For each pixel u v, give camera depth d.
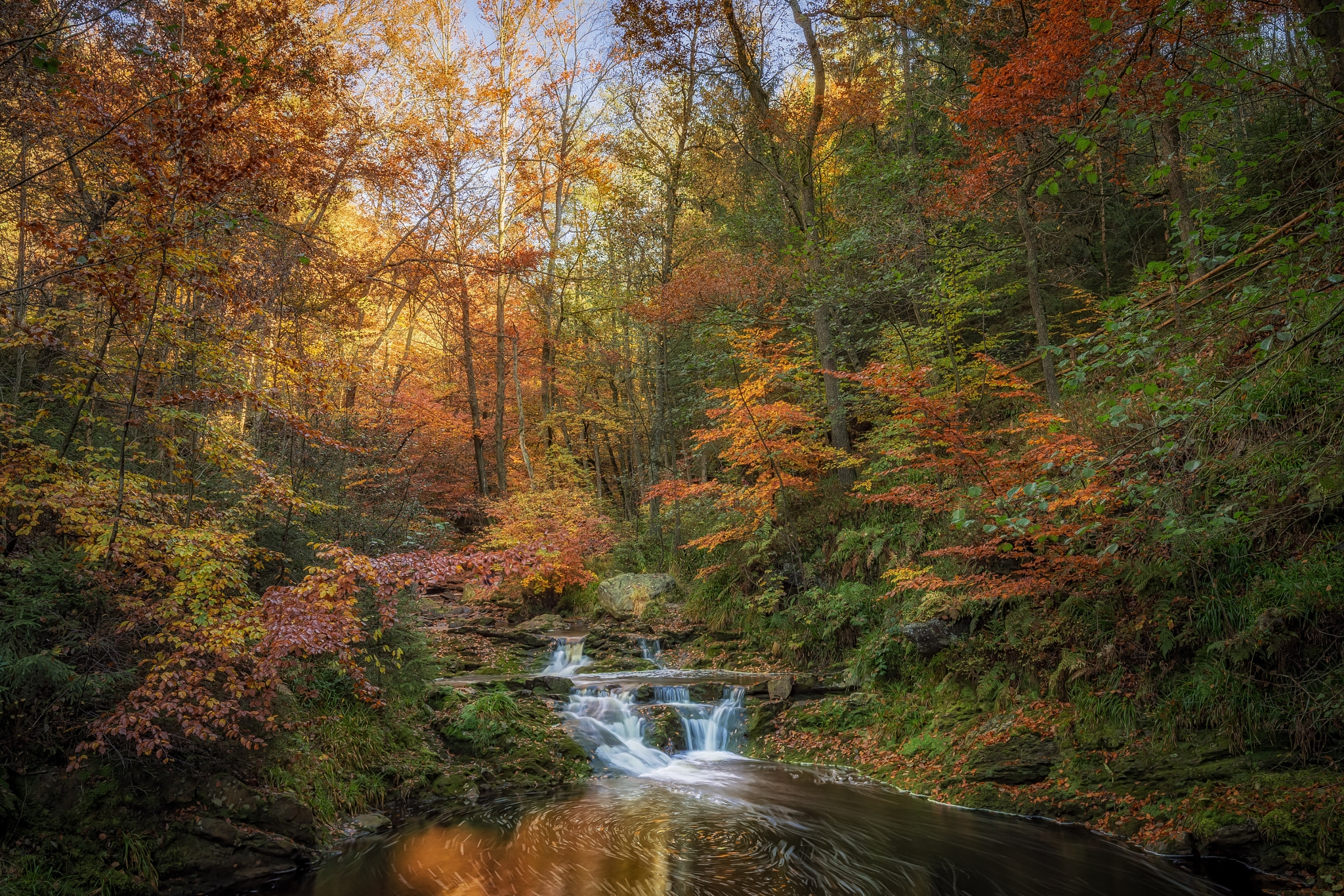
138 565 5.54
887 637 10.29
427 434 19.25
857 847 6.48
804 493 14.71
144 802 5.63
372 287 13.90
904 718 9.27
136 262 4.94
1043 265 15.36
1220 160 10.34
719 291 15.06
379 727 8.29
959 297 12.80
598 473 26.05
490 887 5.76
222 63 5.61
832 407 14.77
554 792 8.26
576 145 21.08
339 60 10.80
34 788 5.16
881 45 16.34
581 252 22.56
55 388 5.89
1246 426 6.65
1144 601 7.48
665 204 21.17
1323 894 5.00
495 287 20.55
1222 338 6.09
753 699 10.78
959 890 5.59
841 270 14.38
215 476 7.68
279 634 5.52
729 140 17.62
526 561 6.33
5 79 5.33
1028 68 8.52
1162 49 6.18
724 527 15.80
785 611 13.35
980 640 9.07
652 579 17.17
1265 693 6.29
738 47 16.14
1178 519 5.60
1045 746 7.54
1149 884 5.52
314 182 9.41
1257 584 6.64
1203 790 6.21
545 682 11.06
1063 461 6.87
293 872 6.04
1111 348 5.04
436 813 7.52
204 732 5.41
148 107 5.26
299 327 10.06
